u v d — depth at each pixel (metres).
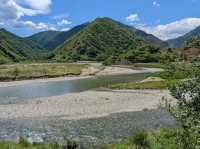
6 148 17.94
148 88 59.25
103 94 53.44
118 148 18.31
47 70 105.69
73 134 25.55
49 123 30.80
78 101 45.41
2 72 93.19
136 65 163.00
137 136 18.95
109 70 128.25
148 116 33.06
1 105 43.56
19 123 31.03
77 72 109.81
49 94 58.19
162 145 17.08
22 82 85.88
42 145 19.50
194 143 10.27
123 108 38.97
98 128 27.80
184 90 9.95
